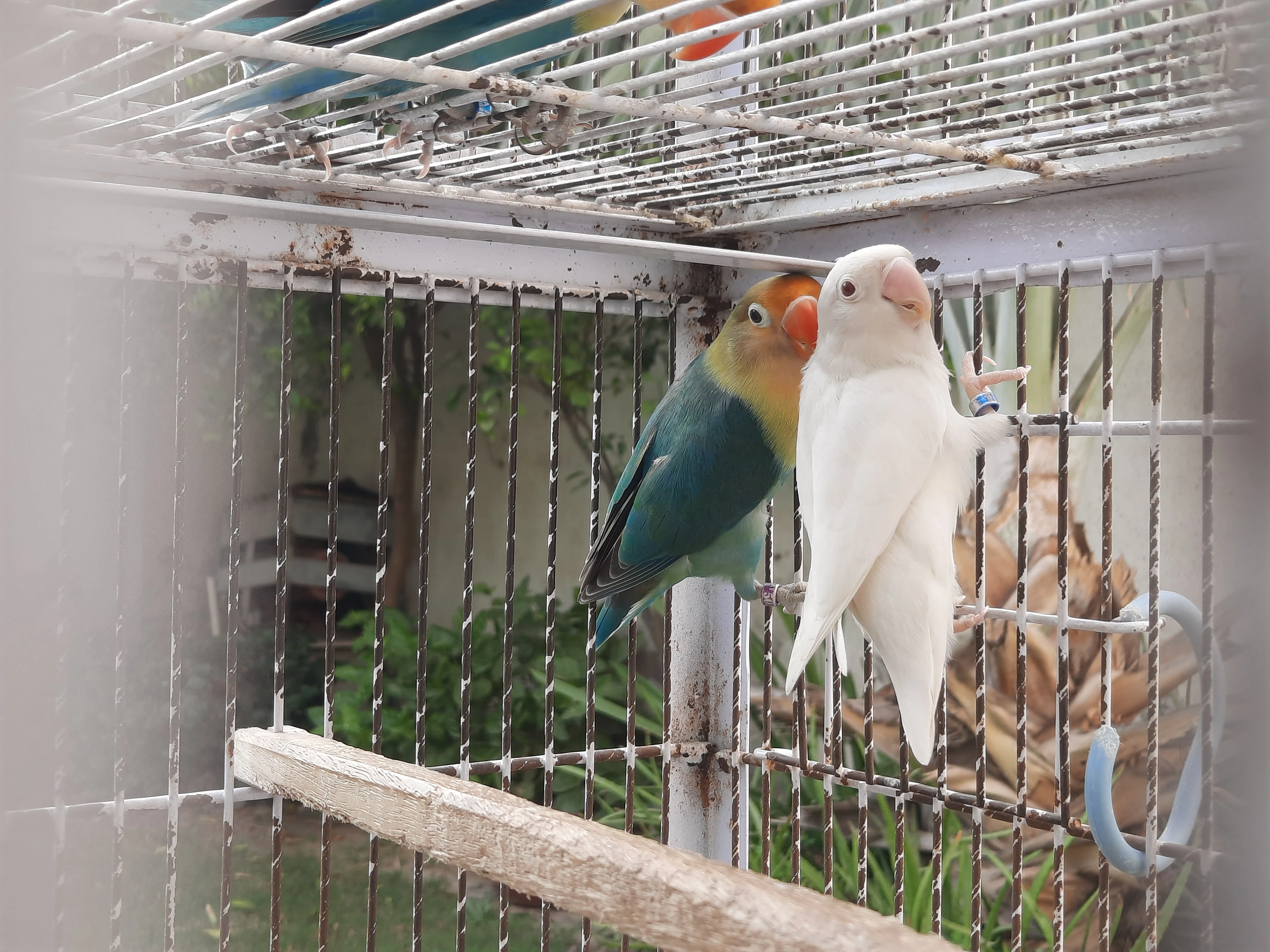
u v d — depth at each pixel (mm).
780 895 789
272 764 1354
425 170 1181
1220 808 404
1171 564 3084
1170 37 867
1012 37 809
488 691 4652
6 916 788
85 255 1270
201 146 1222
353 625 5156
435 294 1509
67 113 957
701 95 1025
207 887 3586
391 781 1146
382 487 1468
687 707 1818
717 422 1362
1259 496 335
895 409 1074
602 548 1506
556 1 942
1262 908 338
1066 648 1319
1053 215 1331
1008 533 3391
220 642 4816
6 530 672
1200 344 2973
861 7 2160
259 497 5094
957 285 1430
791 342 1335
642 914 854
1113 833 1267
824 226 1586
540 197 1503
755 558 1447
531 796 4359
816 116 1075
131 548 4359
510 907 3650
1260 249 337
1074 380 3328
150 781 4352
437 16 780
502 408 5344
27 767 779
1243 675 341
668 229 1665
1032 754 3264
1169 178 1222
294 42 955
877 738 3451
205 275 1345
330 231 1418
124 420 1293
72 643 1498
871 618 1092
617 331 5059
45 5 683
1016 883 1365
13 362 640
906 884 2836
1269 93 338
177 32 741
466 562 1515
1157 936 1355
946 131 1150
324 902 1348
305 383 5566
